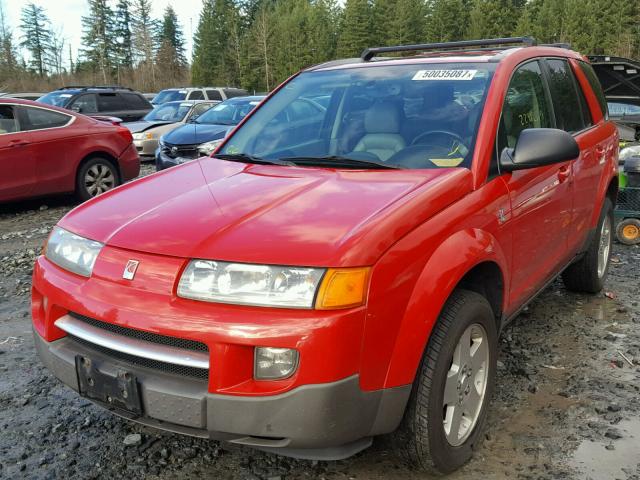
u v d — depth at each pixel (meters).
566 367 3.82
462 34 84.56
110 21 85.81
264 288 2.24
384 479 2.75
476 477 2.75
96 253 2.58
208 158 3.71
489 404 3.05
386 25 82.31
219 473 2.82
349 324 2.21
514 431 3.12
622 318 4.62
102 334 2.48
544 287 3.91
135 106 17.67
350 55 81.12
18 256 6.62
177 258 2.38
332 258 2.23
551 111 3.98
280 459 2.91
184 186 3.08
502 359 3.94
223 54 86.44
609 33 73.19
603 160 4.64
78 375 2.59
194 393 2.29
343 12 84.62
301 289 2.22
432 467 2.64
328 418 2.22
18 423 3.27
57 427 3.21
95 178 9.69
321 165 3.27
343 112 3.66
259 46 81.88
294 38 82.94
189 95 21.03
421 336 2.41
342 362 2.21
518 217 3.18
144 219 2.66
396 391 2.38
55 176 9.09
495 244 2.88
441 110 3.36
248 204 2.68
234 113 11.73
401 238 2.41
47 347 2.72
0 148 8.45
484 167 3.01
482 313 2.79
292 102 3.96
